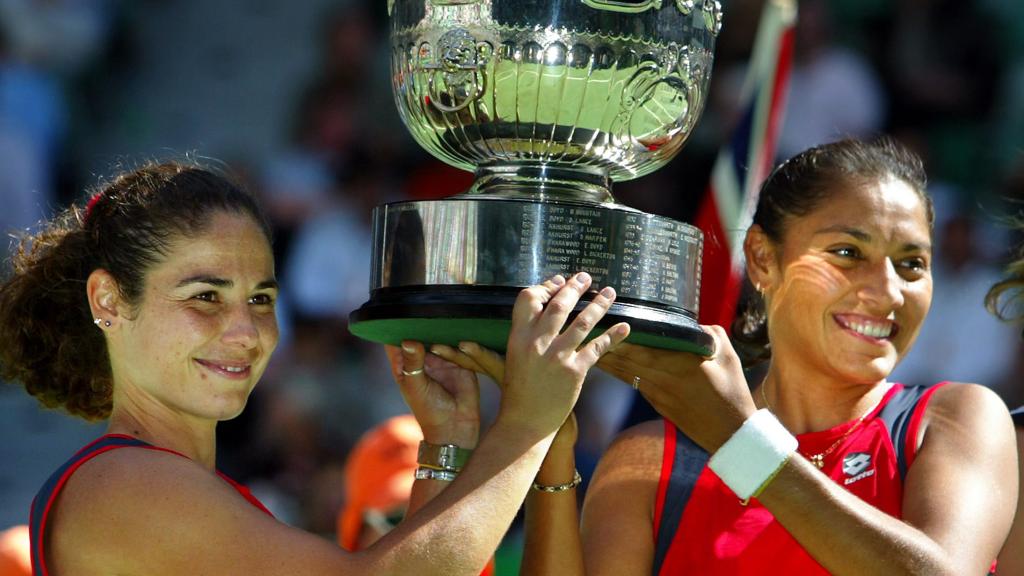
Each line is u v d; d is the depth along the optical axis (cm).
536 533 1159
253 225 1097
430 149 1131
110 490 1020
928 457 1140
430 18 1073
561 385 1005
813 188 1203
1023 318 1367
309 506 2744
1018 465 1208
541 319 1002
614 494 1200
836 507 1066
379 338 1130
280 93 4156
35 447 3212
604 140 1081
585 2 1048
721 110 3388
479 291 1020
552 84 1053
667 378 1099
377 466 1775
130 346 1082
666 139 1098
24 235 1153
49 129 3738
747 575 1146
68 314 1110
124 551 1009
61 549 1031
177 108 4100
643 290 1037
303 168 3572
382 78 3731
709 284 1466
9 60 3756
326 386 3103
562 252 1022
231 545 998
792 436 1098
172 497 1010
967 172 3566
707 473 1188
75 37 3975
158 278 1069
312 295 3338
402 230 1047
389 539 990
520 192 1088
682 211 3375
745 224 1480
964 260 3017
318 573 982
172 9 4278
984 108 3641
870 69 3612
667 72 1067
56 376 1131
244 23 4253
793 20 1581
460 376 1200
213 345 1071
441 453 1184
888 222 1177
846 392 1205
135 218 1076
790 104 3444
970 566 1067
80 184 3828
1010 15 3725
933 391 1190
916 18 3672
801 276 1196
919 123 3612
